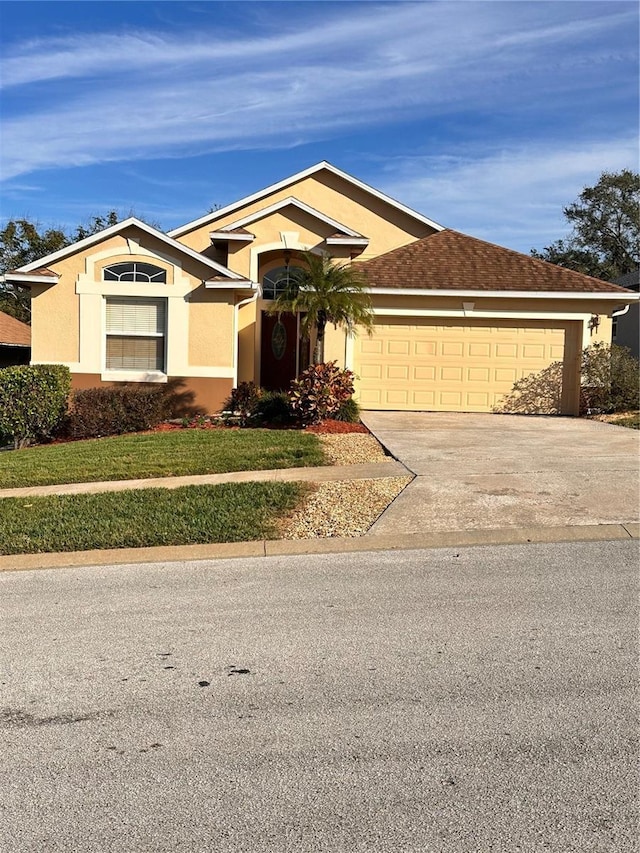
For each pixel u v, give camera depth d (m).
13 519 7.85
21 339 26.20
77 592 5.80
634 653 4.40
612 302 16.14
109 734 3.57
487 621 4.95
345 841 2.73
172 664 4.38
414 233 20.03
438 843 2.70
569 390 16.36
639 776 3.11
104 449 12.08
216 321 15.66
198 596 5.62
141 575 6.22
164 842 2.75
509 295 15.97
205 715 3.74
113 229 15.29
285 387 18.92
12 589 5.92
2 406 13.57
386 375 16.39
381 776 3.14
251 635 4.80
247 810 2.93
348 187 19.94
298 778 3.14
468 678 4.09
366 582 5.85
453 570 6.10
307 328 14.20
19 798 3.06
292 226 17.44
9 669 4.36
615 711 3.69
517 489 8.49
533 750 3.33
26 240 37.75
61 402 14.45
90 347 15.54
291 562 6.48
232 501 8.26
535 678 4.07
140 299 15.65
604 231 44.31
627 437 12.31
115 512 8.00
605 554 6.45
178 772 3.22
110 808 2.97
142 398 14.38
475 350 16.34
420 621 4.98
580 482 8.75
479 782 3.08
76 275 15.48
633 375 15.87
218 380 15.71
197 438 12.66
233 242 17.27
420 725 3.58
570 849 2.66
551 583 5.71
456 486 8.69
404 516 7.61
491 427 13.74
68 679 4.20
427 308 16.16
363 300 14.54
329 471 9.84
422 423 14.27
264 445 11.72
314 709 3.77
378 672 4.20
